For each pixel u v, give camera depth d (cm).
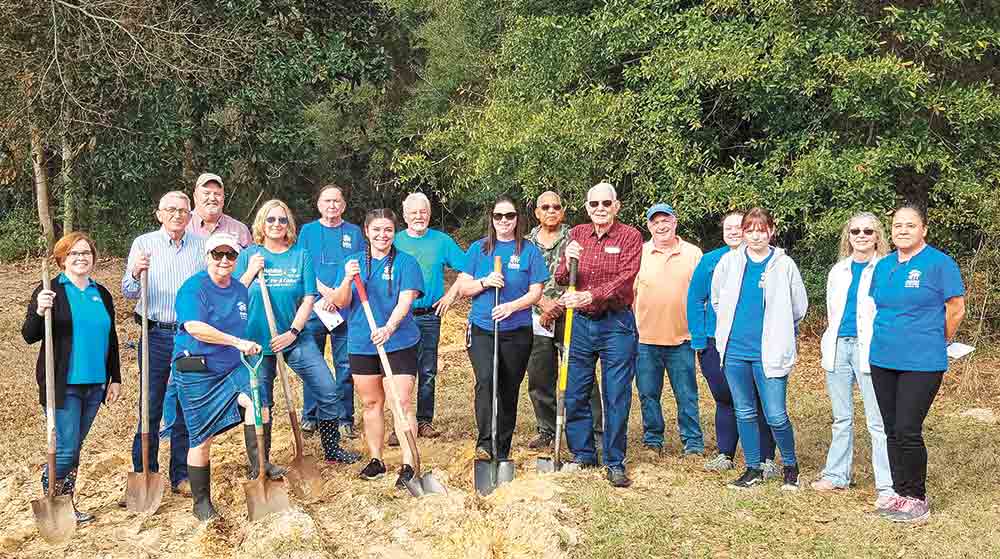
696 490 633
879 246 629
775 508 599
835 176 1159
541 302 698
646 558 523
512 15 1579
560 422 655
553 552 523
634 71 1302
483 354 654
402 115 2011
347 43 1570
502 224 649
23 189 1880
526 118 1331
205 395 576
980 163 1220
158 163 1423
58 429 582
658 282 738
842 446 647
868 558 525
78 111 1311
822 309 1321
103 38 1270
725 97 1313
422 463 711
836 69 1153
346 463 704
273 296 657
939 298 579
